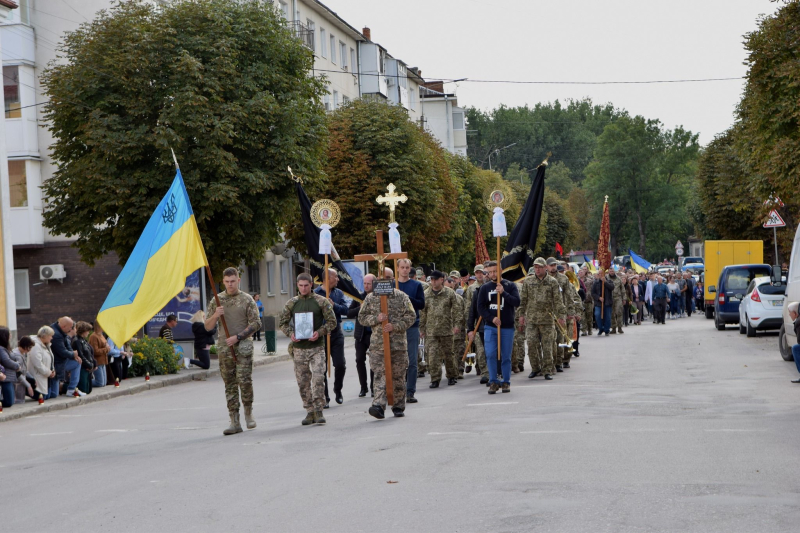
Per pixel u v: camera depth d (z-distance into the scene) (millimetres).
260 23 28672
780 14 24047
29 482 9375
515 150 135125
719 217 49969
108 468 9859
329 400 14914
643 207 97250
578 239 111625
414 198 41531
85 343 19734
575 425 10805
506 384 14914
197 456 10172
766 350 22766
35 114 36312
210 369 25703
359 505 7184
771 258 49969
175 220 11734
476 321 16531
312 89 30188
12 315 23750
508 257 17812
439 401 14266
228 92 27562
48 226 28312
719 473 7840
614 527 6172
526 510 6734
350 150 41312
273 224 28641
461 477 8039
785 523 6184
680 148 96938
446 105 92812
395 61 70938
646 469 8086
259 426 12609
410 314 12672
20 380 17984
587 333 32344
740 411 11711
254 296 40188
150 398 19266
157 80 26984
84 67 26766
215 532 6621
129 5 27922
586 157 134500
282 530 6555
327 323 12391
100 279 36750
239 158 27891
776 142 24156
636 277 40156
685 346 24797
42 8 36219
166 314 26250
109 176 26359
